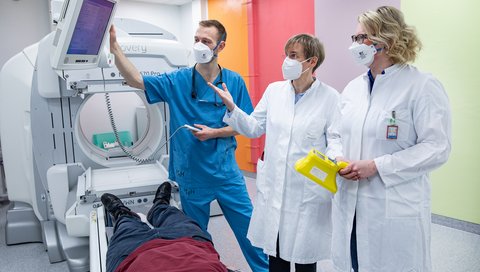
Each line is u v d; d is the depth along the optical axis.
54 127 2.37
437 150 1.20
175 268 1.18
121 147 2.44
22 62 2.61
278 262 1.76
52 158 2.39
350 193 1.37
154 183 2.12
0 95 2.66
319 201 1.60
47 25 4.54
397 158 1.24
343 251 1.42
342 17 3.29
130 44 2.21
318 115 1.65
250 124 1.76
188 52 2.39
